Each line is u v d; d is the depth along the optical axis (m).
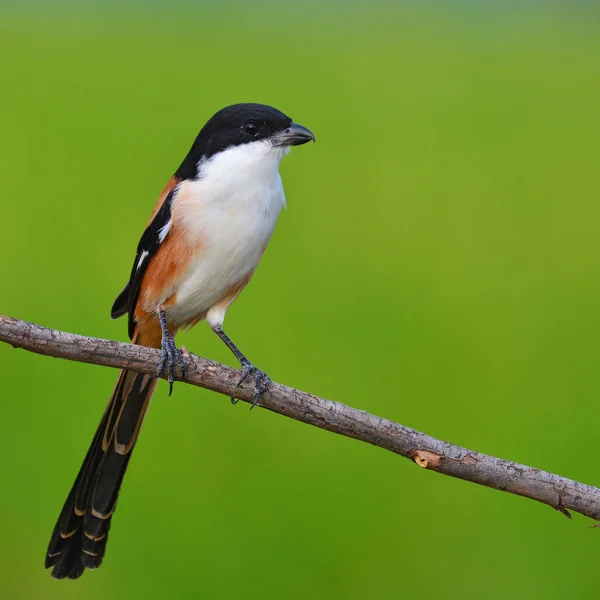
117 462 6.41
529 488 5.20
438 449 5.29
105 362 5.39
